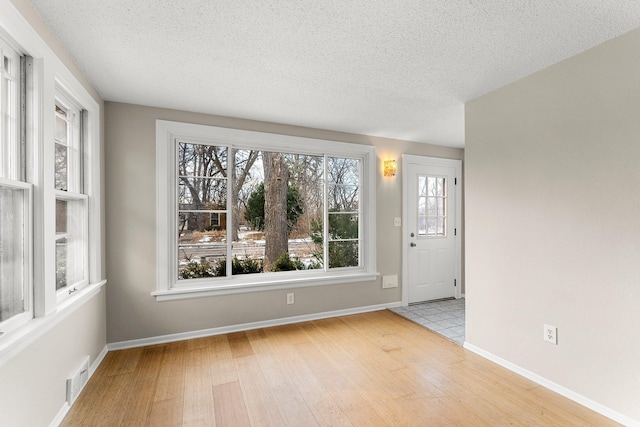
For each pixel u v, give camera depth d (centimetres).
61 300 182
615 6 145
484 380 214
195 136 291
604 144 175
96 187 234
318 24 161
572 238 190
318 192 358
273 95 253
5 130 140
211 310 293
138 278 268
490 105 245
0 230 132
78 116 219
